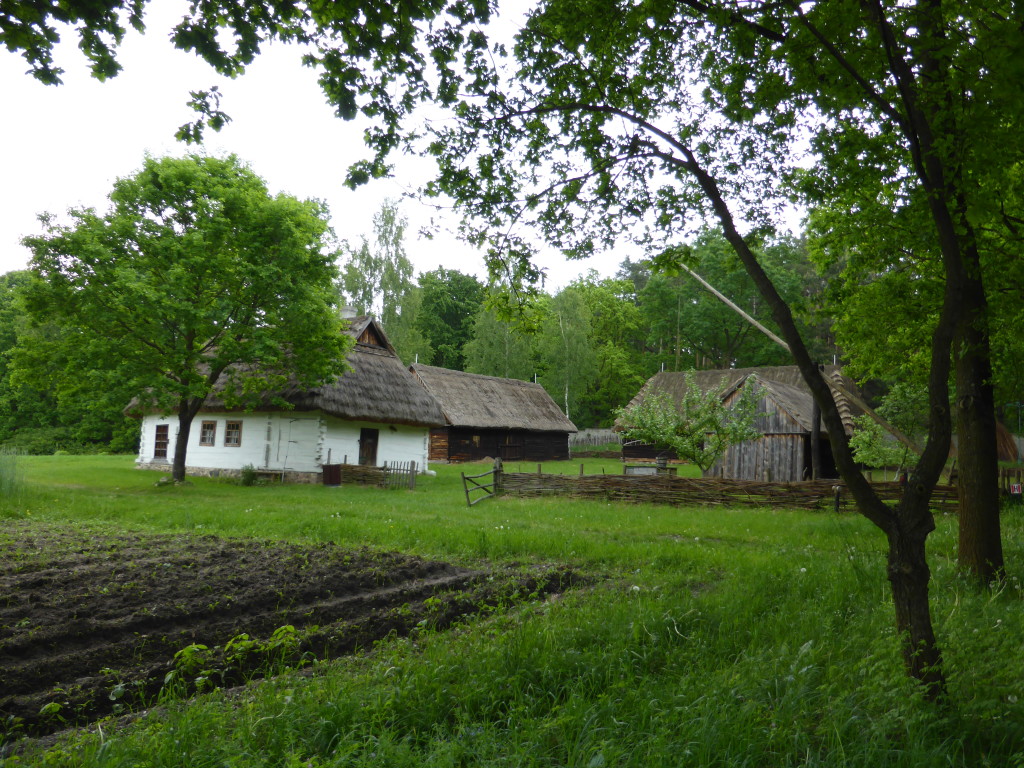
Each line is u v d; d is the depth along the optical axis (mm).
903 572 4352
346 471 24828
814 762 3406
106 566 8023
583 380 59688
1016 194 8016
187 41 5375
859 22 5352
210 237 20391
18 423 48781
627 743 3627
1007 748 3629
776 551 10461
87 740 3779
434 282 71875
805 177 7016
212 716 3885
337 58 5852
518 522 13867
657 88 6891
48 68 5215
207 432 28469
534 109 6391
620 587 8000
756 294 55156
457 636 5797
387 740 3508
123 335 20703
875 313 12055
